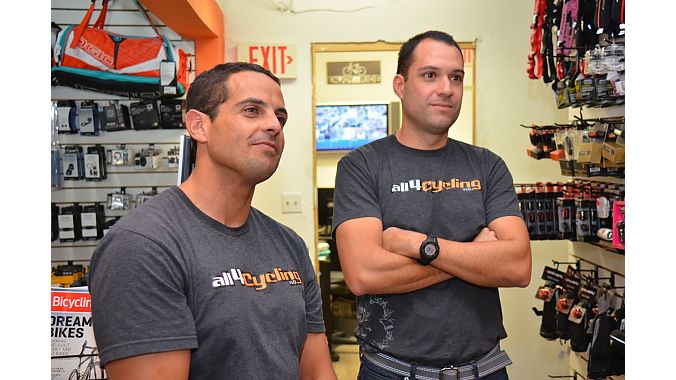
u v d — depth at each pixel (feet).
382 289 6.00
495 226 6.33
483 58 13.69
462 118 13.89
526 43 13.67
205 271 3.87
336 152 14.79
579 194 9.67
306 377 4.80
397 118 14.62
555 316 10.25
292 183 13.69
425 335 5.98
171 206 4.05
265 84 4.16
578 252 10.66
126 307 3.55
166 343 3.55
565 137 9.40
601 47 7.89
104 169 12.14
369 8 13.53
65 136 12.21
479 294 6.22
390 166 6.41
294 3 13.46
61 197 12.26
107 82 11.25
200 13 10.39
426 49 6.25
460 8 13.62
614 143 8.03
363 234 6.11
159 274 3.64
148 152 12.15
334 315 17.76
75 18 12.30
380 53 14.37
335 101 14.44
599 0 7.78
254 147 4.01
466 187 6.39
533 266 13.87
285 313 4.21
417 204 6.27
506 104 13.76
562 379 13.79
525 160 13.80
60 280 10.91
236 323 3.86
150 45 11.29
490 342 6.15
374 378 6.15
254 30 13.44
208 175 4.13
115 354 3.51
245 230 4.29
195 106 4.17
